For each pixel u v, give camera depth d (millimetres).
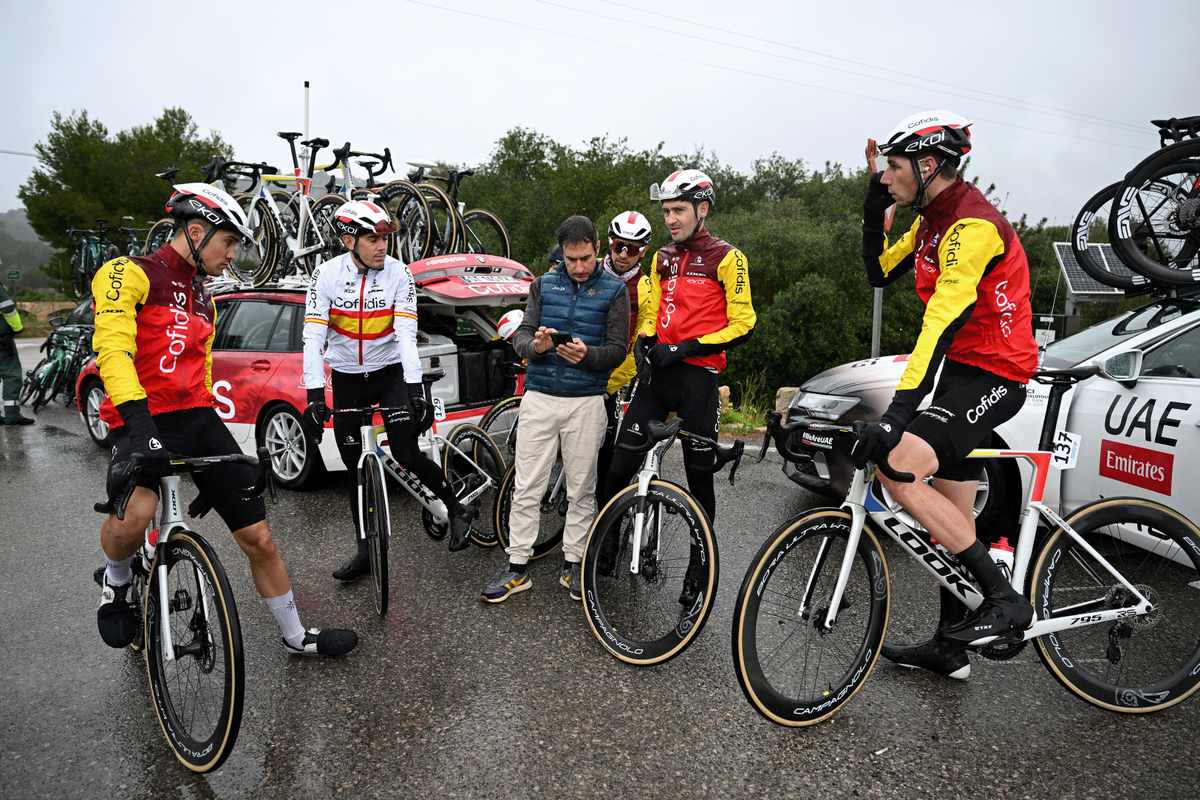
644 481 3023
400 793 2238
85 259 13984
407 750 2447
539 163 33125
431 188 6848
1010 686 2887
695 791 2250
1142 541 2766
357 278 3521
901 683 2902
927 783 2295
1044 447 2697
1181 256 4066
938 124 2311
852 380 4691
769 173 29359
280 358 5508
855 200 23469
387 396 3717
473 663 3025
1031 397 4125
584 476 3561
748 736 2533
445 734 2535
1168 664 2859
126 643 2816
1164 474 3553
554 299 3479
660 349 3221
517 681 2887
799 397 5012
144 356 2480
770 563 2459
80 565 4141
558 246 3744
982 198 2336
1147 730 2602
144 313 2447
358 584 3838
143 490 2562
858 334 17828
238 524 2734
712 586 2844
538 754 2428
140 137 39312
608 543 3320
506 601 3619
